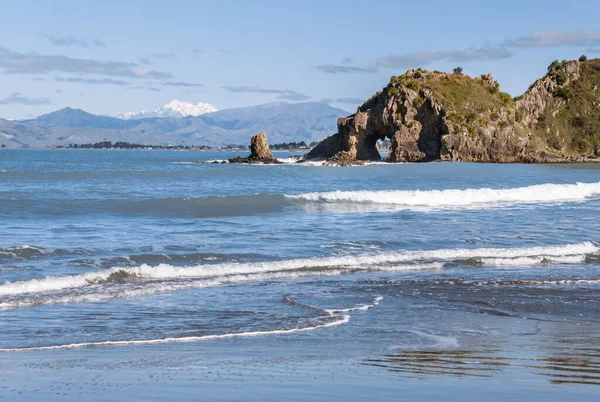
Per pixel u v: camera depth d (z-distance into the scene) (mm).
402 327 11609
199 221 28078
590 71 188875
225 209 32594
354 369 8617
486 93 144875
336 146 139500
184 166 111875
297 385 7797
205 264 18344
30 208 30984
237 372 8445
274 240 22688
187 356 9453
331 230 25391
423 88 135500
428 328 11539
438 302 13930
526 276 17203
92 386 7738
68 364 8930
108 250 20234
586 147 171000
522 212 32781
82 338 10680
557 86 182000
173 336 10867
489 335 10984
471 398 7266
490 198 39750
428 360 9180
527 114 173875
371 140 138500
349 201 37188
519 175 77000
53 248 20016
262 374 8336
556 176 74188
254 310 12992
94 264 18078
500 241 23250
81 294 14289
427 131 133500
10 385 7766
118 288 14977
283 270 17500
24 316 12289
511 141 137375
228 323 11859
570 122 176875
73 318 12195
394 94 134375
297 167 101250
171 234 24000
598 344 10391
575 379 8164
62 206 31875
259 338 10727
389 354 9562
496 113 140000
